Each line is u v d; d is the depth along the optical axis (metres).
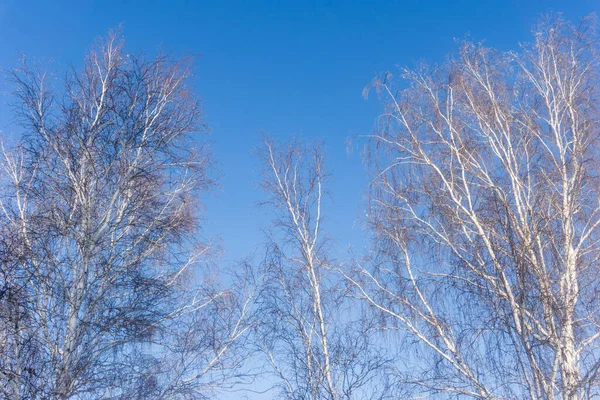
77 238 11.30
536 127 13.01
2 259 10.41
